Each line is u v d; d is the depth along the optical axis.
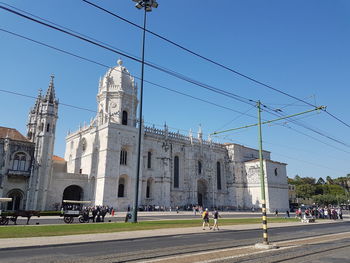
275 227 33.94
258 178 83.44
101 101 67.75
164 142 72.56
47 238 19.69
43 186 54.94
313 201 122.06
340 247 18.30
